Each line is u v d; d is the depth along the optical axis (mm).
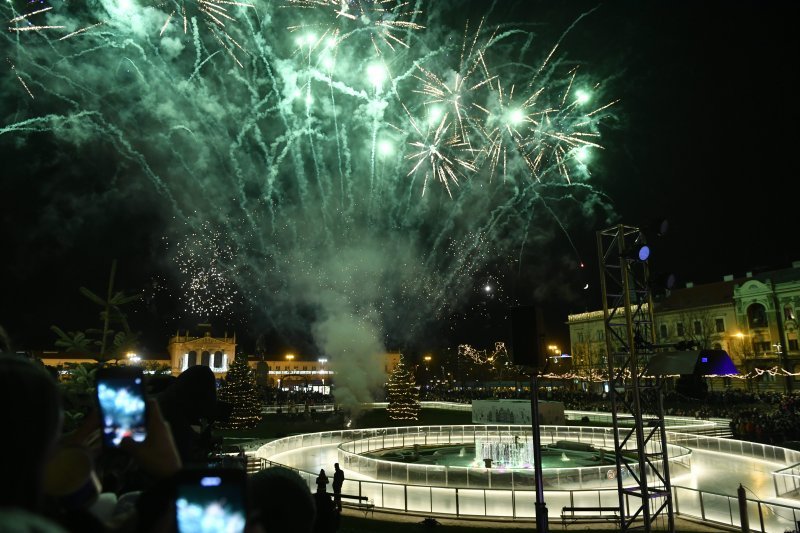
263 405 62688
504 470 19672
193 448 3297
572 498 15250
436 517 15961
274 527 1966
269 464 22000
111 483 2408
